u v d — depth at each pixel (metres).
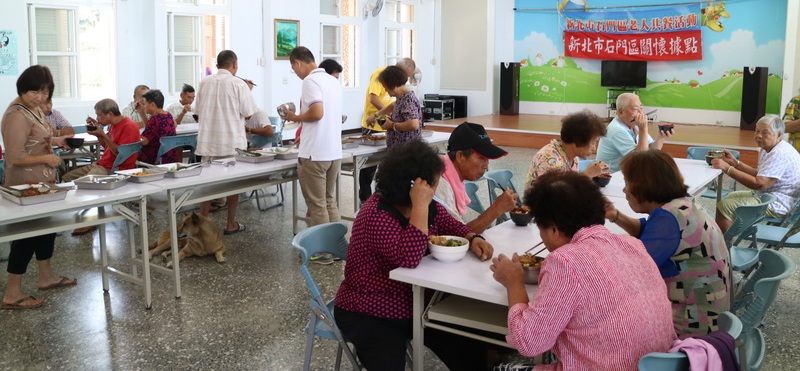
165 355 3.41
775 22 11.55
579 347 1.90
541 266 2.13
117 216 3.78
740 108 12.11
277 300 4.16
